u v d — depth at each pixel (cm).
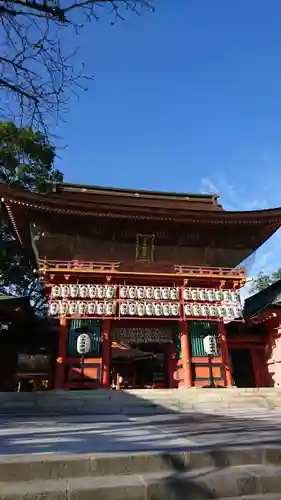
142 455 689
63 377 2277
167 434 1007
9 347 2666
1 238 3288
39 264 2508
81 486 589
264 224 2702
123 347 3206
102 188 3159
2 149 1917
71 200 2419
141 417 1561
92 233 2614
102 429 1134
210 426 1204
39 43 863
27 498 555
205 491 601
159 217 2564
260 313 2758
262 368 2980
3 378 2589
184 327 2523
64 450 759
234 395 2120
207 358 2486
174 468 690
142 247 2667
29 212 2472
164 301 2525
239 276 2631
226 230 2748
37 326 2764
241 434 996
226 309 2542
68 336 2406
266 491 622
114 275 2498
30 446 812
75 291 2411
